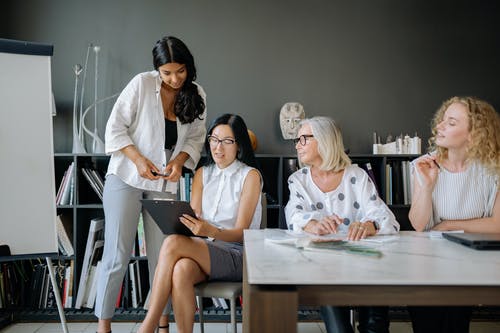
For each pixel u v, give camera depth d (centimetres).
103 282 215
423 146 330
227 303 288
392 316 287
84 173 293
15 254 191
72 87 321
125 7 327
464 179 165
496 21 334
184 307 158
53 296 287
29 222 195
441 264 91
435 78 333
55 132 319
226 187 208
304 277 78
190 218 162
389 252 106
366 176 180
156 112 222
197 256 167
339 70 332
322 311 144
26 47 199
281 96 329
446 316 145
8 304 287
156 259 228
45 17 322
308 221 157
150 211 165
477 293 76
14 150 194
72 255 287
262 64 330
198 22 329
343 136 329
